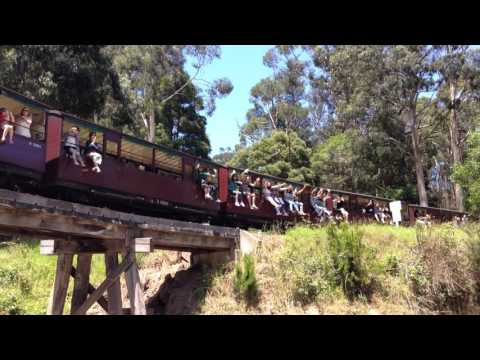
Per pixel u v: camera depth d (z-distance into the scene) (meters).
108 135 11.69
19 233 9.87
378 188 42.19
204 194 14.70
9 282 14.52
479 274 12.08
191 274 13.99
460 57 34.81
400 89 35.50
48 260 16.61
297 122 52.72
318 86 52.00
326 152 42.66
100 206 12.16
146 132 39.06
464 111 42.66
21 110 9.85
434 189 50.88
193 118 42.72
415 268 12.67
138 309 9.97
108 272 11.02
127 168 12.16
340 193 21.42
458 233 14.38
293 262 12.72
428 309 12.05
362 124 39.03
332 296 12.05
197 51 39.28
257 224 17.47
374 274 12.59
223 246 13.48
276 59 51.22
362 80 35.88
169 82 39.97
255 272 12.55
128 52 36.56
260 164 41.69
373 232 15.22
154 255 16.03
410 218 25.36
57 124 10.29
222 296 12.27
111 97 29.69
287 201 18.03
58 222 8.93
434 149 45.09
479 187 24.67
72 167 10.57
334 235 13.00
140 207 12.97
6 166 9.20
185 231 11.91
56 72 24.08
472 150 26.20
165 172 13.72
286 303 11.87
